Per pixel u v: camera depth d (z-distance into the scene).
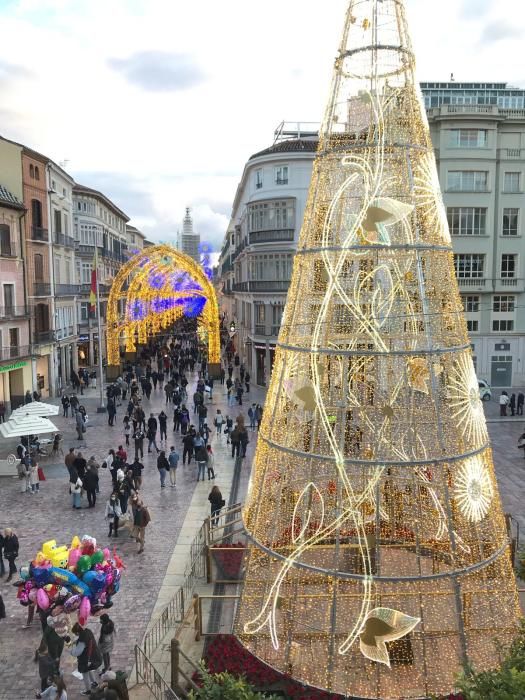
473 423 10.39
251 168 43.84
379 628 9.28
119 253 80.50
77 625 10.80
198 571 14.74
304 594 11.41
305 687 9.72
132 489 18.62
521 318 41.19
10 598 13.89
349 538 12.83
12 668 11.25
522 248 40.31
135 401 33.75
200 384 37.00
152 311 71.25
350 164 10.38
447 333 10.55
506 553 10.63
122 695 9.53
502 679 6.95
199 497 20.69
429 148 10.80
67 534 17.44
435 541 13.01
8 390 36.41
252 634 10.80
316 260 10.78
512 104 45.78
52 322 41.88
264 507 11.09
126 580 14.56
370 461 9.83
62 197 44.53
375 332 10.04
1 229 35.12
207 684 8.21
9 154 37.06
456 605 9.73
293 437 10.98
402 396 12.41
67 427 31.44
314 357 10.09
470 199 39.59
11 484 22.31
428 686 9.53
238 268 61.38
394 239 10.30
